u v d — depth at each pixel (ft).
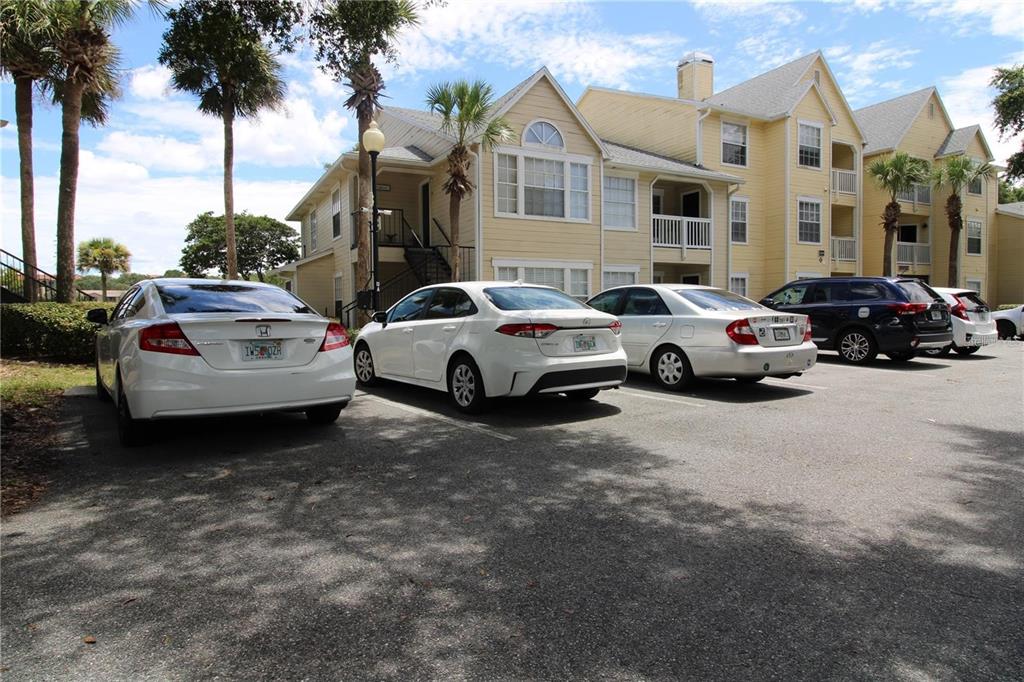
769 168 78.38
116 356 18.54
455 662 7.74
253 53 30.09
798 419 21.35
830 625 8.49
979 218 100.78
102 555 10.86
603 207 60.59
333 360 18.70
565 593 9.43
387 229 62.69
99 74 45.06
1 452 17.40
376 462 16.42
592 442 18.35
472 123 50.60
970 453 16.99
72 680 7.41
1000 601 9.07
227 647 8.09
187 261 170.40
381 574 10.09
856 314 37.27
